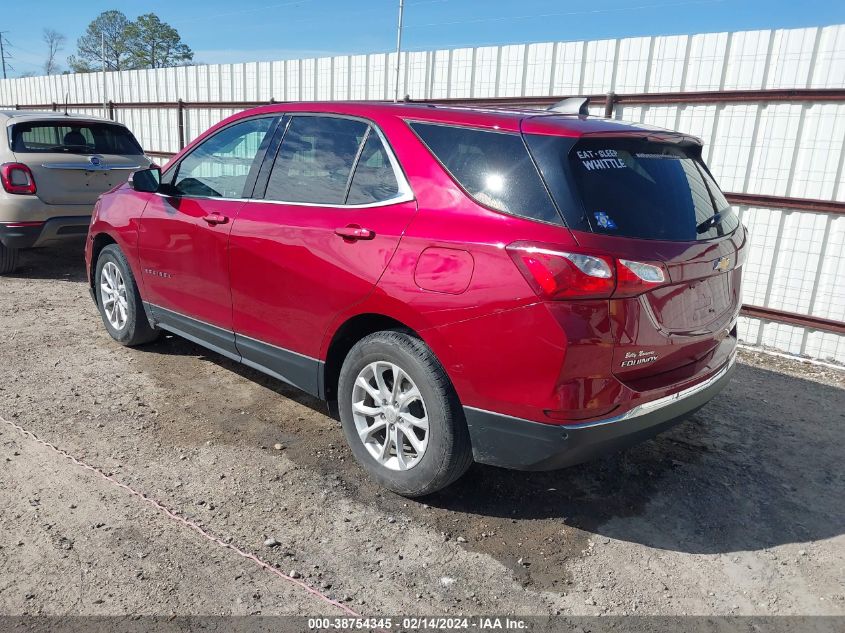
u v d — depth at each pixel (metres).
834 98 5.31
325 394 3.52
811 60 5.44
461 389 2.81
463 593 2.62
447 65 7.87
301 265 3.37
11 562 2.64
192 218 4.07
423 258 2.88
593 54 6.64
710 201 3.28
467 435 2.94
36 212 6.88
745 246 3.41
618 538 3.04
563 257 2.51
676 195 3.01
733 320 3.35
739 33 5.75
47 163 6.94
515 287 2.60
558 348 2.52
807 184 5.60
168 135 12.23
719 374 3.24
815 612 2.62
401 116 3.26
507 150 2.84
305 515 3.07
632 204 2.78
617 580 2.75
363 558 2.80
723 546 3.02
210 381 4.57
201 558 2.73
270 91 10.22
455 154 2.99
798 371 5.43
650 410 2.78
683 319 2.88
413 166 3.09
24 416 3.91
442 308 2.79
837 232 5.50
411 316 2.91
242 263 3.72
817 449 4.01
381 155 3.24
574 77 6.82
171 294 4.39
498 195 2.79
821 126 5.45
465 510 3.19
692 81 6.08
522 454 2.75
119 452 3.55
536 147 2.76
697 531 3.12
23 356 4.90
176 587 2.56
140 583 2.57
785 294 5.85
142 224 4.52
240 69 10.58
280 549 2.82
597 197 2.69
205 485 3.28
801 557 2.97
